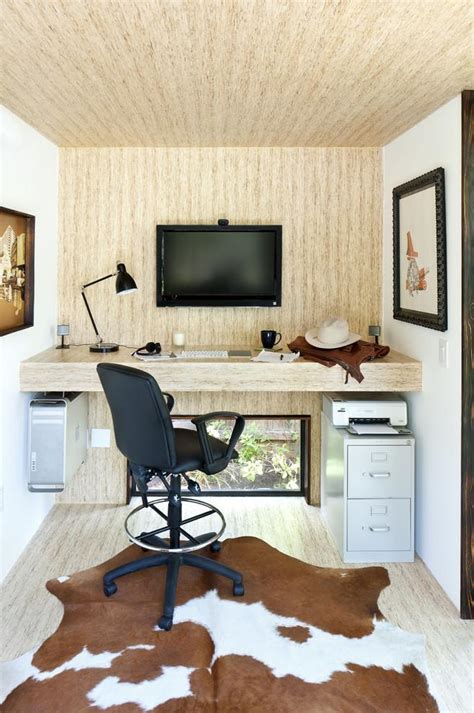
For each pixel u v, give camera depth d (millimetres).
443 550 2627
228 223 3465
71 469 3080
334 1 1625
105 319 3559
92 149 3467
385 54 2012
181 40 1894
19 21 1755
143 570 2717
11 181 2709
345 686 1922
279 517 3418
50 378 2910
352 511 2873
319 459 3611
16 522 2832
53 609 2412
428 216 2736
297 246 3539
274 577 2668
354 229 3539
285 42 1911
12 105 2607
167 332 3576
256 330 3582
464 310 2404
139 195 3490
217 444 2561
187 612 2363
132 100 2543
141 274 3533
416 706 1840
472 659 2119
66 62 2096
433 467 2754
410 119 2840
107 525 3273
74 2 1633
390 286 3420
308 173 3502
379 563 2883
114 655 2078
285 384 2963
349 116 2803
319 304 3570
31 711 1804
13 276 2775
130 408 2262
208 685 1917
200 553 2893
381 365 2926
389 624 2303
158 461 2291
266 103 2590
